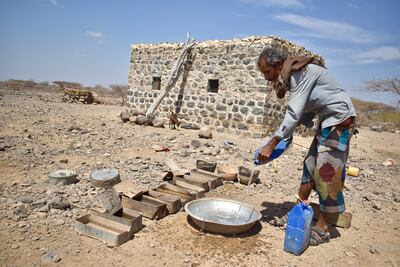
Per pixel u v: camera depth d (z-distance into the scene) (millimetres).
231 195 5488
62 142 8352
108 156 7309
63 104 21312
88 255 3379
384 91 34000
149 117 12844
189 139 10328
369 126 26938
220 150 8805
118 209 4176
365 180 7754
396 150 13875
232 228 3939
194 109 13297
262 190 5926
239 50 11867
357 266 3674
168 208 4492
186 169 6664
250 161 8109
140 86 15625
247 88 11672
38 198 4539
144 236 3855
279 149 4090
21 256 3230
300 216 3717
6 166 5898
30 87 42906
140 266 3283
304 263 3605
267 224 4508
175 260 3432
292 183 6594
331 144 3811
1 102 17281
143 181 5730
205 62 12906
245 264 3475
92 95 25297
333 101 3734
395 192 6879
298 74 3699
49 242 3529
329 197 3982
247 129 11688
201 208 4473
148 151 8188
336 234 4430
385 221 5090
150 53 15133
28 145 7629
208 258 3520
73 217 4141
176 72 13469
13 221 3855
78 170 6055
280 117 12352
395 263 3807
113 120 13680
